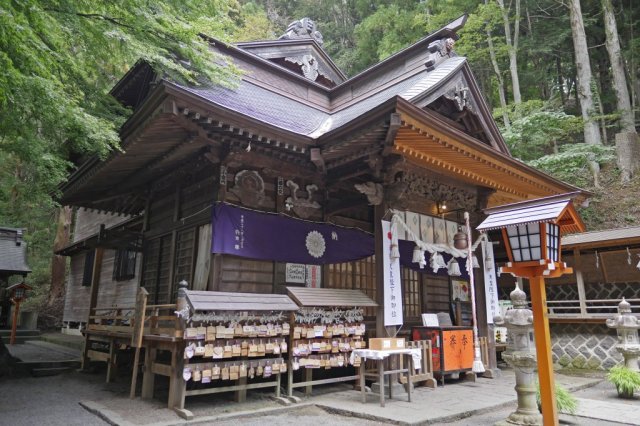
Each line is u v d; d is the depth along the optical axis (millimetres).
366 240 8656
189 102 5500
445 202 8500
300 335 6207
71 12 5363
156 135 6305
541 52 21312
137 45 5855
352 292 7090
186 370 5215
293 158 7531
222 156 6918
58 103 5090
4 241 16141
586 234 11227
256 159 7305
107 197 9766
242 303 5590
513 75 19156
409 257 8359
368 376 6816
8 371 8594
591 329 10383
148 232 9180
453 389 7223
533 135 16047
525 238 4359
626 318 8109
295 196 7867
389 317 6949
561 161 15312
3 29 3803
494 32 22516
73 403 6102
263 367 5848
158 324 6207
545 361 4211
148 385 6156
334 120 9977
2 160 13219
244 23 22016
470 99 8617
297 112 9750
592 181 18234
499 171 7773
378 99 9695
